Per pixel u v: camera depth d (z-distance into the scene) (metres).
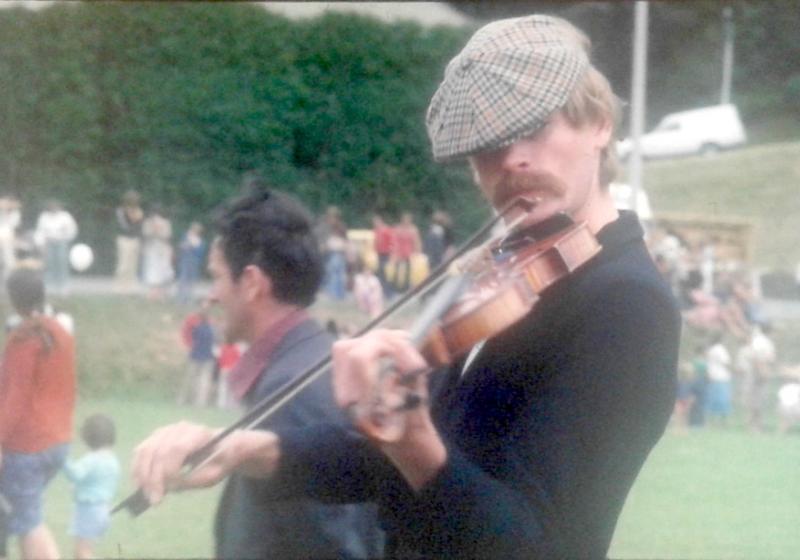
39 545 6.11
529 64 2.14
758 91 30.97
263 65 27.44
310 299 3.40
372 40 27.78
